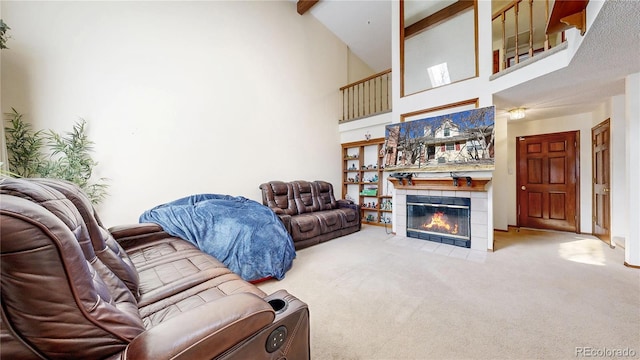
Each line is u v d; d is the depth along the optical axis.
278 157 4.57
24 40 2.40
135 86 3.02
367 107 6.58
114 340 0.70
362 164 5.70
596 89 3.06
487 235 3.31
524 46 5.05
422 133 3.78
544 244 3.58
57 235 0.61
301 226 3.58
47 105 2.50
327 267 2.82
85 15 2.70
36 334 0.59
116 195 2.89
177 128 3.36
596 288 2.16
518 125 4.81
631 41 1.98
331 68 5.69
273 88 4.48
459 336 1.58
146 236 2.32
